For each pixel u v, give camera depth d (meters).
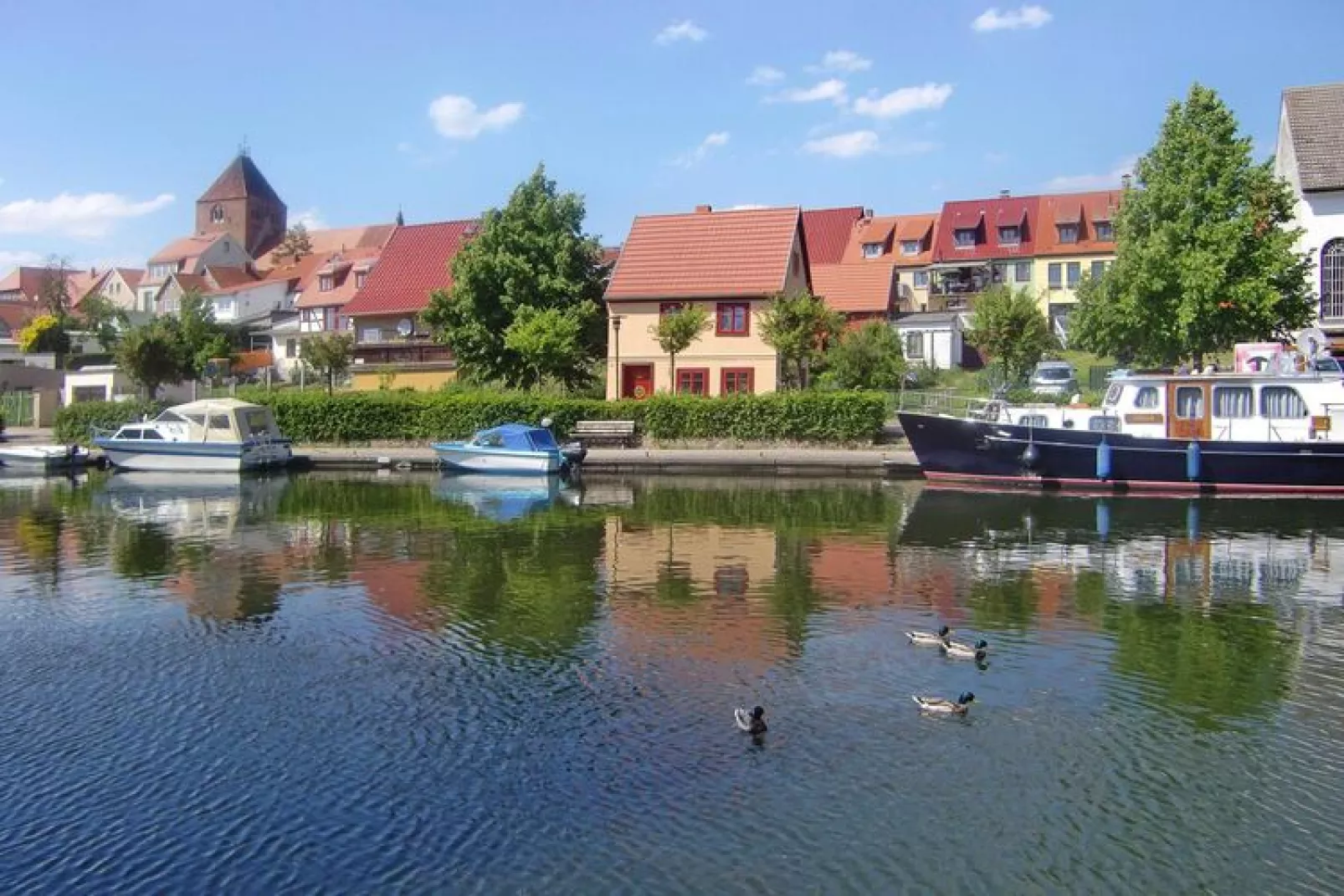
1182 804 10.30
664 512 29.28
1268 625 16.45
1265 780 10.84
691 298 49.31
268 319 97.94
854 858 9.30
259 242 143.75
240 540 24.86
